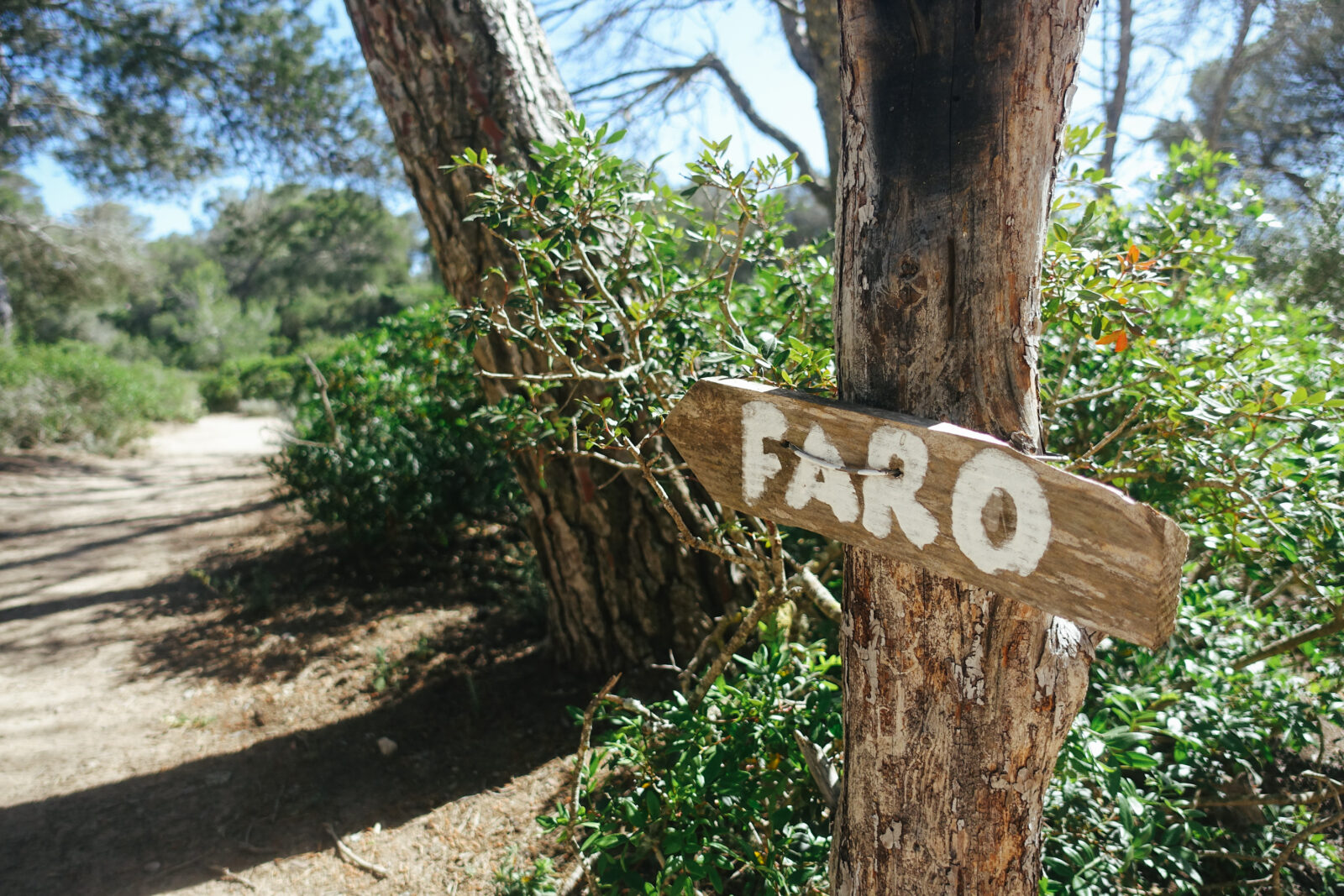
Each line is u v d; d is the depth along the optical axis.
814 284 2.62
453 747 3.32
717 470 1.32
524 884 2.42
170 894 2.60
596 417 2.86
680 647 3.45
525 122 3.05
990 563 1.00
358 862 2.68
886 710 1.23
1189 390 1.79
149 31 9.34
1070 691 1.18
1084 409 2.49
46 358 13.84
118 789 3.21
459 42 2.96
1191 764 2.21
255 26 9.68
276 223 12.39
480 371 2.32
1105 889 1.90
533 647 4.07
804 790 2.11
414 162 3.12
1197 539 2.10
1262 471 1.83
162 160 10.79
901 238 1.09
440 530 5.62
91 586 6.03
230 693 4.04
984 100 1.03
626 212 2.30
